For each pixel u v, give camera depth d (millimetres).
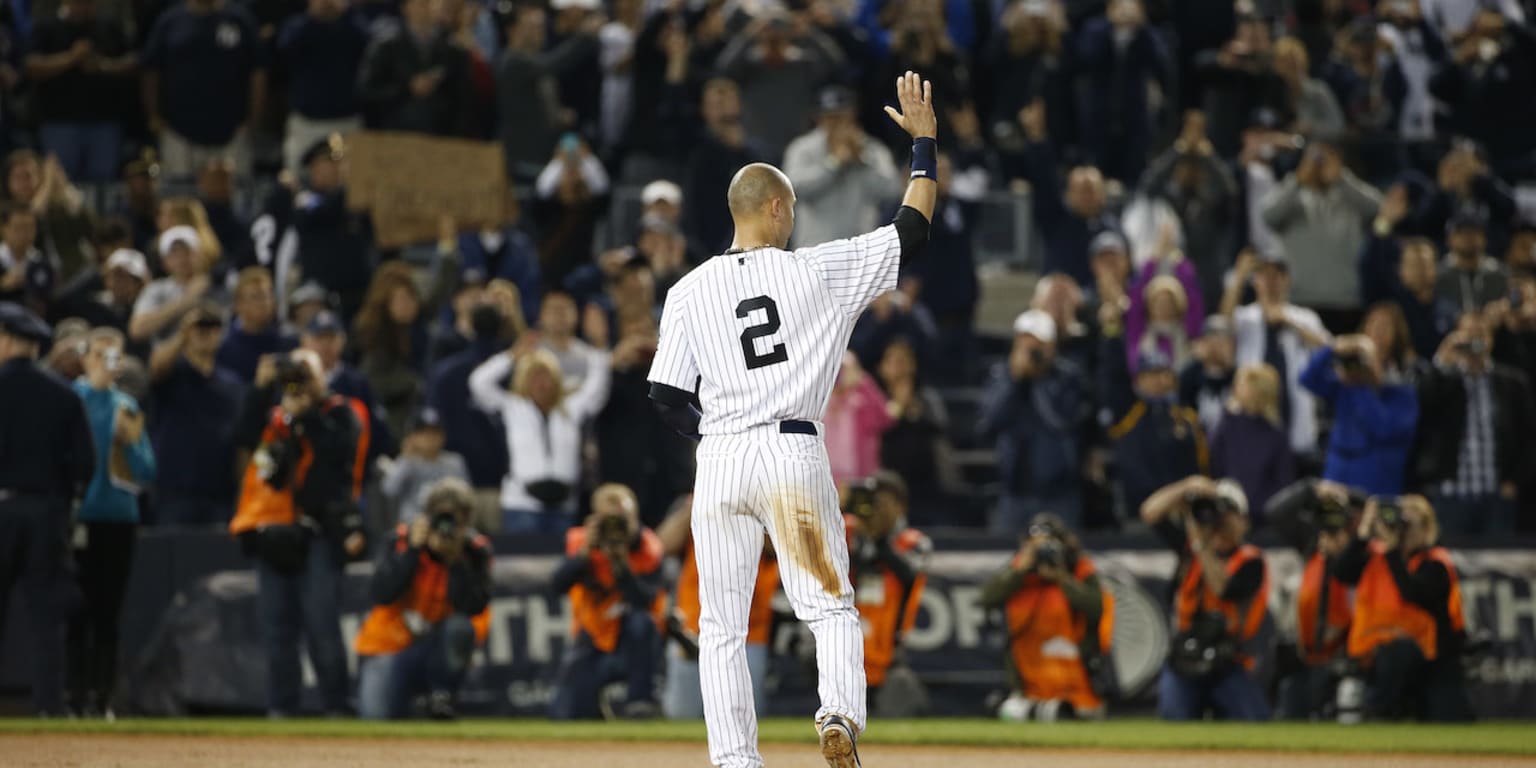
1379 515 39875
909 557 41656
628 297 50094
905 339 53406
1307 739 34469
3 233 49125
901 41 62906
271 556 37656
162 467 43844
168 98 59062
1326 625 41281
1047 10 65562
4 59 61719
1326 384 47188
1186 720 41062
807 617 19812
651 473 47688
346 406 38531
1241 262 55375
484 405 46812
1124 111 64438
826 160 55750
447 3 57844
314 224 52375
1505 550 45875
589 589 39594
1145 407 48781
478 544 39156
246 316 46375
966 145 63469
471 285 49906
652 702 39906
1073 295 52531
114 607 39500
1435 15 74000
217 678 41781
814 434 20062
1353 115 68750
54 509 37188
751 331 19969
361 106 57438
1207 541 40531
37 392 37094
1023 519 48250
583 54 61750
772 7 63656
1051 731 36219
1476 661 40469
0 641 42125
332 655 38469
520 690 42281
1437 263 59125
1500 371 49406
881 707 41000
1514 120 70062
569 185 55625
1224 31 69812
